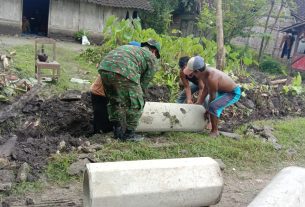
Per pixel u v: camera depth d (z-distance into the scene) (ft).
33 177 14.06
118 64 16.65
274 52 81.30
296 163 19.61
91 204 10.83
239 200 14.79
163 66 30.42
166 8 74.18
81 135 20.59
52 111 20.99
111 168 11.49
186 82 21.30
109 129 19.97
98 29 64.13
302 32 68.08
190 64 18.63
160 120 19.25
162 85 28.17
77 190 13.92
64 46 53.31
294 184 11.82
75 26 62.39
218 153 18.70
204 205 12.72
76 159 15.60
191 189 12.10
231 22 70.54
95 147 16.85
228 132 22.57
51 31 60.95
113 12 64.95
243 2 70.59
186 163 12.66
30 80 26.09
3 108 20.81
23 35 59.98
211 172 12.72
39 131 19.48
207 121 20.94
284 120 28.76
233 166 18.07
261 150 20.12
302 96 36.45
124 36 37.14
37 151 15.84
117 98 17.51
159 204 11.71
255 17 73.05
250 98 30.17
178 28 82.53
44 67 26.12
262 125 24.98
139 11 70.18
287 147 21.38
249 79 35.45
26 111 20.53
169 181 11.89
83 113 21.44
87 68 35.91
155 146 18.01
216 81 19.27
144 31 36.73
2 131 18.71
